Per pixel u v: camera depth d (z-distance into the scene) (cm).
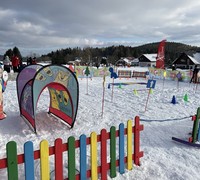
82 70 2458
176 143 559
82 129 648
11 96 1146
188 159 472
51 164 418
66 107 681
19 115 764
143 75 2719
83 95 1274
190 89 1650
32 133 599
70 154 328
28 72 712
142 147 527
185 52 5681
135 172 405
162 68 2467
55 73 607
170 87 1772
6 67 2061
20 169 400
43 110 838
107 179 378
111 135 376
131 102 1089
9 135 582
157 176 398
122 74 2688
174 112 898
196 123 543
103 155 368
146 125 704
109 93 1370
